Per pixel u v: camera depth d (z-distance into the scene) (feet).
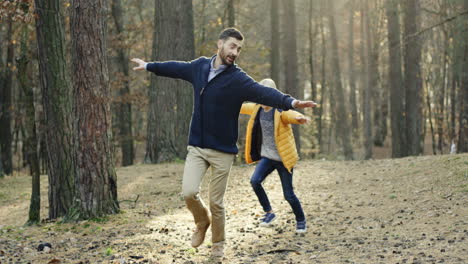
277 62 68.39
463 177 27.81
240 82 14.11
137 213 25.46
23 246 19.07
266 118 19.43
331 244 17.65
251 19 84.33
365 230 19.70
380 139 111.75
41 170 73.26
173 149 52.54
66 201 27.50
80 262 16.02
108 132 24.17
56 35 26.99
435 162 34.04
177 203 31.12
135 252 17.04
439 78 106.73
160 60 52.01
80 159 23.68
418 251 15.52
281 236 19.60
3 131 63.21
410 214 21.83
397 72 68.44
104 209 24.02
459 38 56.95
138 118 103.40
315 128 92.43
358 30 114.62
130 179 41.52
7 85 63.10
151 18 88.38
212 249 15.99
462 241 16.14
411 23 62.54
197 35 77.10
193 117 14.84
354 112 102.58
